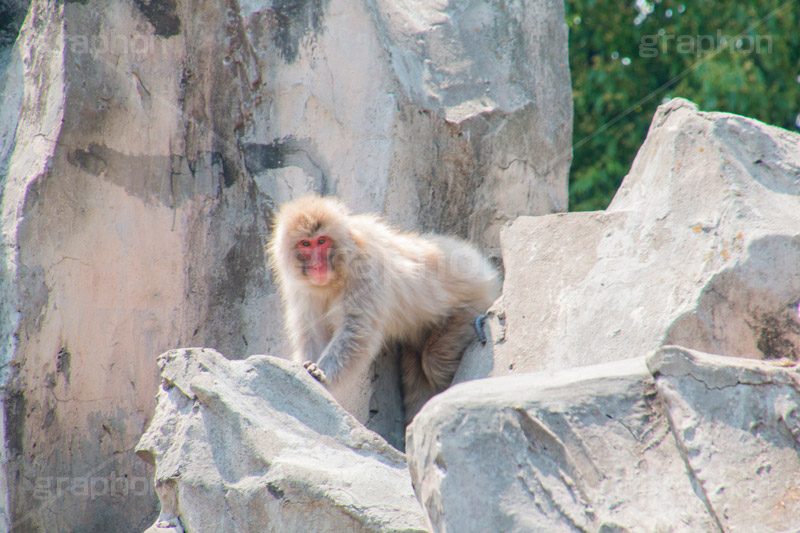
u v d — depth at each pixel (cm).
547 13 2314
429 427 1009
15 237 1633
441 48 2080
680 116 1508
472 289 1877
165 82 1895
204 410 1341
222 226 1955
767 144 1405
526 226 1638
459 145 2008
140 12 1859
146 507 1803
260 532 1227
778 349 1270
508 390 1038
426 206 1973
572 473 971
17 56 1922
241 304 1952
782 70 3675
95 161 1759
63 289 1691
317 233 1698
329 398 1354
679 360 1003
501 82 2122
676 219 1419
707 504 929
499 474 969
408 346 1925
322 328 1798
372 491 1199
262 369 1376
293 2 1977
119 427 1778
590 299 1462
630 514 939
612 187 3675
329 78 1944
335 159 1927
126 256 1803
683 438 962
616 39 3766
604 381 1037
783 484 919
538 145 2203
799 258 1273
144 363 1828
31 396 1625
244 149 1980
